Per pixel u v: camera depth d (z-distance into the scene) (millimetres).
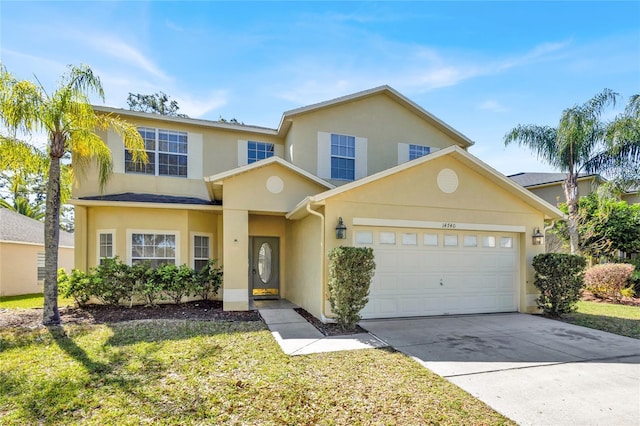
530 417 4012
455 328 8227
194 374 5199
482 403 4344
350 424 3834
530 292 10578
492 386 4863
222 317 9312
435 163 9914
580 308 11398
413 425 3811
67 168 10977
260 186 10727
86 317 9242
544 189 21719
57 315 8492
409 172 9617
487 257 10414
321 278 8836
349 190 9031
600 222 15273
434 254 9859
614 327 8516
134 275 10453
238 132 14133
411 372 5348
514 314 10148
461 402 4359
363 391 4648
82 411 4117
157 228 11734
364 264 8023
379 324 8570
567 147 15047
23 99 7957
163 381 4945
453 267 10023
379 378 5098
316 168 13375
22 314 9328
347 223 8961
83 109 8672
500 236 10617
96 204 11000
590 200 16203
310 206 8836
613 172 14445
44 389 4684
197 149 13547
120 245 11406
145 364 5602
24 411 4113
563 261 9875
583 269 10039
